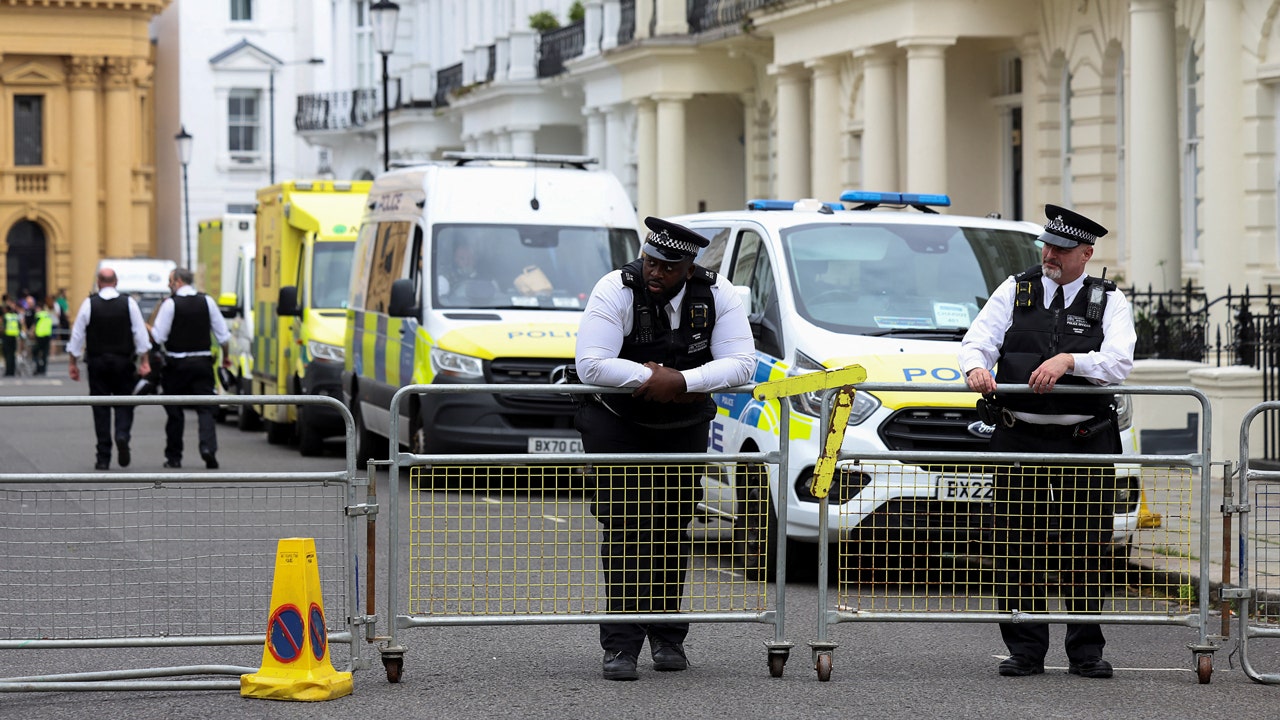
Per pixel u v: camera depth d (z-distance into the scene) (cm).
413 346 3353
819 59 5572
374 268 3772
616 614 1677
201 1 14125
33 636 1709
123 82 13350
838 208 2566
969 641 1895
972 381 1675
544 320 3284
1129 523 1727
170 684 1620
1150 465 1703
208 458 3844
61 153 13250
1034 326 1692
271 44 14275
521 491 1695
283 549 1627
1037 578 1719
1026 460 1698
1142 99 4156
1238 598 1705
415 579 1697
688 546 1730
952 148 5244
